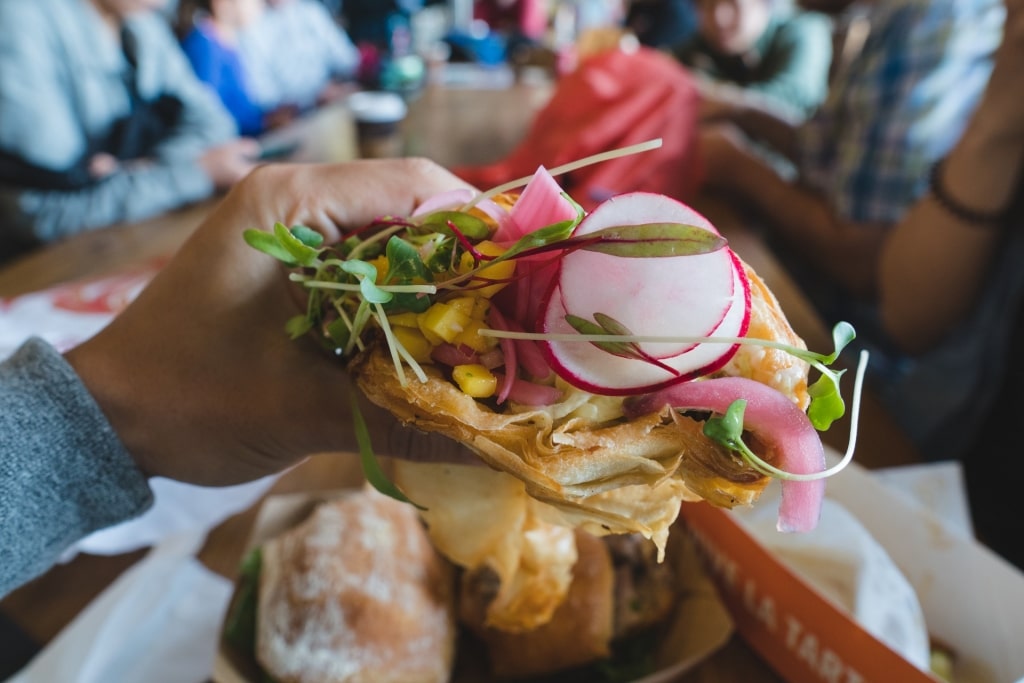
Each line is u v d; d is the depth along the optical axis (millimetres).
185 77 741
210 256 196
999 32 505
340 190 198
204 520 288
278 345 195
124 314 203
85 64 629
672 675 223
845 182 572
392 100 713
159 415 196
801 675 228
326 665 220
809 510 139
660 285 133
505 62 1269
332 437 202
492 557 232
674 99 520
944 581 239
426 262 156
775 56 943
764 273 471
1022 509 375
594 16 1395
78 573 274
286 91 1015
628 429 142
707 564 257
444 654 241
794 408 140
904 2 552
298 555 244
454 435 145
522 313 149
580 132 491
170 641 245
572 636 240
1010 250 420
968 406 421
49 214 550
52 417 187
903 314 469
